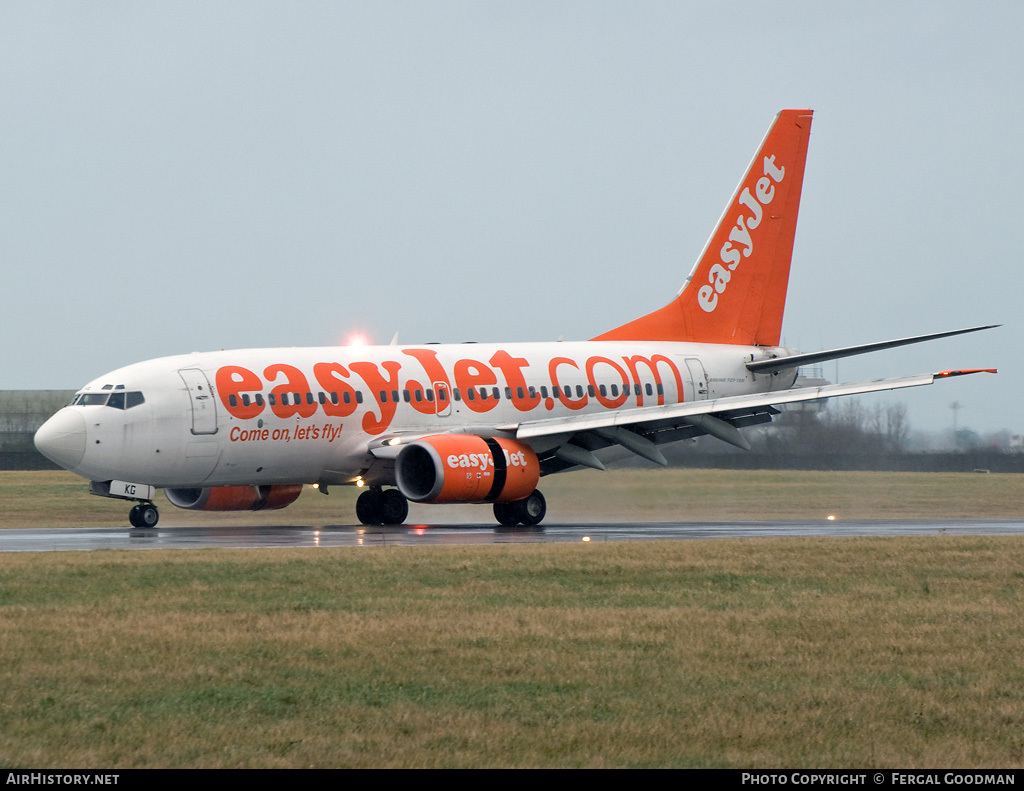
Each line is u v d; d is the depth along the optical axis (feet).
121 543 354.13
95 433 408.46
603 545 329.72
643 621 213.05
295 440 440.04
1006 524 468.34
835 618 218.18
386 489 478.59
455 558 293.64
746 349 554.46
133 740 145.38
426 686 169.48
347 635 199.62
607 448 519.60
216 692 165.78
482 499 438.40
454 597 238.07
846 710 159.53
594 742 145.59
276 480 447.42
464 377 481.46
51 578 257.14
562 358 509.35
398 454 440.45
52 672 175.32
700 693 166.91
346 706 159.53
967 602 236.43
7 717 154.20
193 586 248.32
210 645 191.83
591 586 253.44
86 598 233.76
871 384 451.53
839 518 538.47
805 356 503.61
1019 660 187.62
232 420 426.51
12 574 262.47
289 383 440.04
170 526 453.99
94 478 416.46
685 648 192.85
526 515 460.96
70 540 366.43
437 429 470.80
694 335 549.13
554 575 267.80
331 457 450.71
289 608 223.51
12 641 193.77
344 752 141.49
